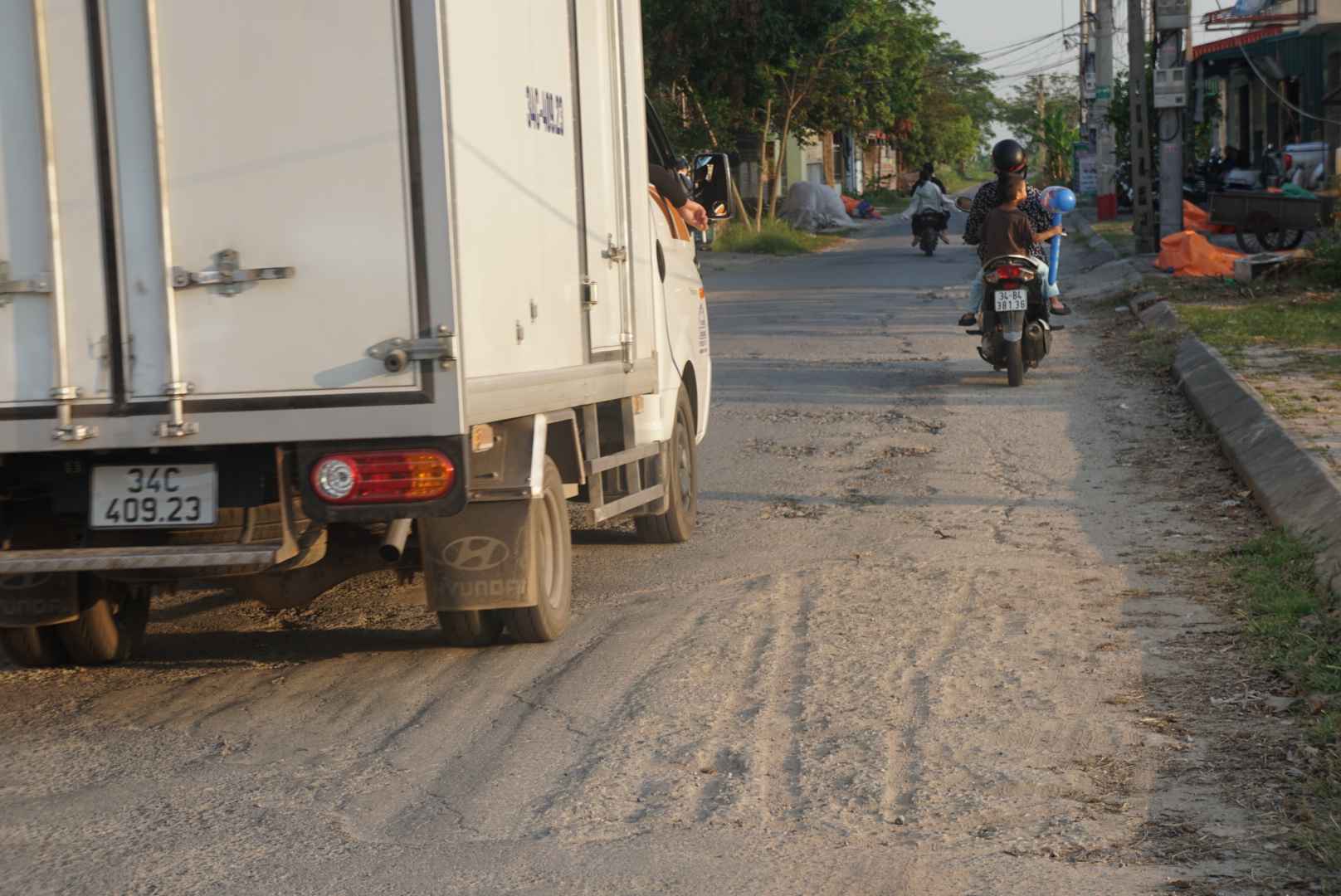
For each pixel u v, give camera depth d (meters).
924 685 6.09
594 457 7.57
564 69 6.91
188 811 5.09
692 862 4.52
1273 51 40.50
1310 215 23.64
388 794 5.20
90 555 5.81
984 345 14.73
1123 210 47.78
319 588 6.75
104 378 5.77
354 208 5.60
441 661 6.79
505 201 6.12
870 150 93.12
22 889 4.49
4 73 5.75
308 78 5.59
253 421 5.70
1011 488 10.12
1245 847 4.43
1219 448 10.91
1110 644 6.54
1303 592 6.90
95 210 5.74
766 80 40.16
